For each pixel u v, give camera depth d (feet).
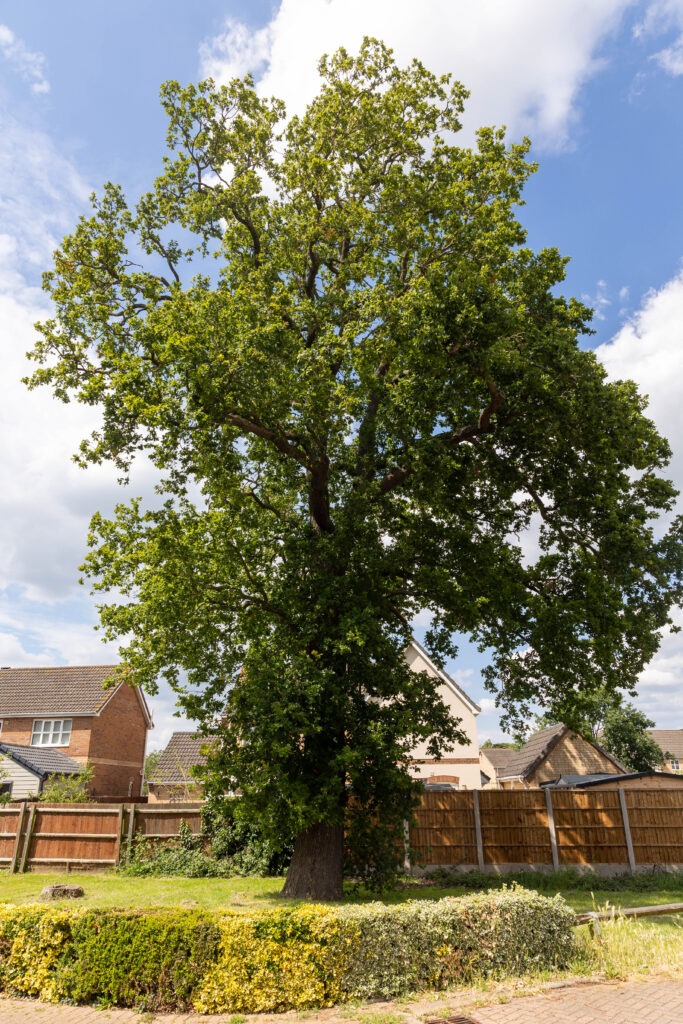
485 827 66.44
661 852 65.26
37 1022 23.53
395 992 25.00
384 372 56.39
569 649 53.88
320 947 25.12
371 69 57.88
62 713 122.93
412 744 52.16
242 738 49.01
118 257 56.65
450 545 56.18
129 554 51.44
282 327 46.57
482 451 56.13
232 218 57.36
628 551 52.70
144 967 25.23
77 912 27.27
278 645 51.11
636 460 52.49
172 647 51.42
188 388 45.44
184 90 56.34
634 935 31.22
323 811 45.68
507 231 48.44
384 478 56.95
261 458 56.90
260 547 57.26
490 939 27.25
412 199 52.01
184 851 65.82
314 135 58.08
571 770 126.72
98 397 48.26
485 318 46.60
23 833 67.26
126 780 133.69
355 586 52.19
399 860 52.49
